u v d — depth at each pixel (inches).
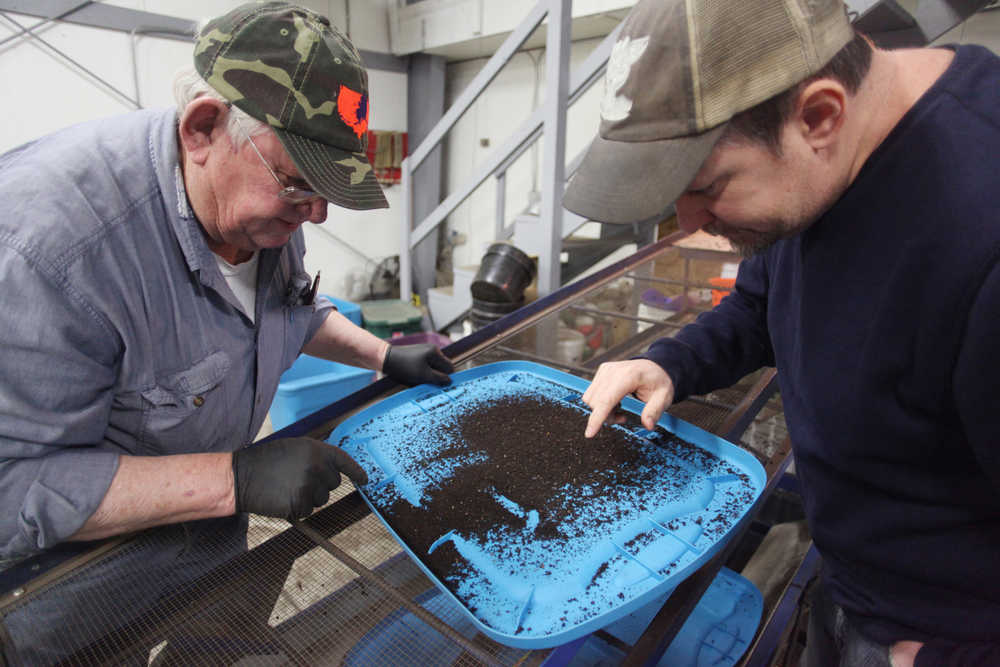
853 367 22.3
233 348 33.6
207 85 25.1
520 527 28.0
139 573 25.9
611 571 25.1
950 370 19.1
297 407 86.7
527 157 150.6
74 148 26.8
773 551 54.9
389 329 136.0
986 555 22.2
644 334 57.6
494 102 156.1
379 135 159.5
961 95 18.8
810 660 34.0
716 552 26.5
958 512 22.1
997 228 17.0
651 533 27.4
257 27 24.7
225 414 34.1
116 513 25.2
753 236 21.3
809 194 19.7
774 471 34.3
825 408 24.0
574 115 134.8
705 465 32.7
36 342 23.5
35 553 26.7
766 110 17.4
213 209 28.5
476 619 21.9
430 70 158.6
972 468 21.2
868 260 20.7
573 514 28.8
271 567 26.6
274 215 27.8
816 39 16.7
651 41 17.6
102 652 22.7
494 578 24.8
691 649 38.2
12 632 22.9
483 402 40.6
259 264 34.4
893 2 60.5
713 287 65.1
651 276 70.4
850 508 25.4
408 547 26.2
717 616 41.1
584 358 56.9
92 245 25.5
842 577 28.1
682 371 33.5
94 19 108.3
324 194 25.8
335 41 26.7
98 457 25.9
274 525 29.3
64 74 107.9
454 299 136.9
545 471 32.4
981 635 22.9
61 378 24.5
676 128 17.5
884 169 19.7
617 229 119.2
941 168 18.4
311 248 155.4
